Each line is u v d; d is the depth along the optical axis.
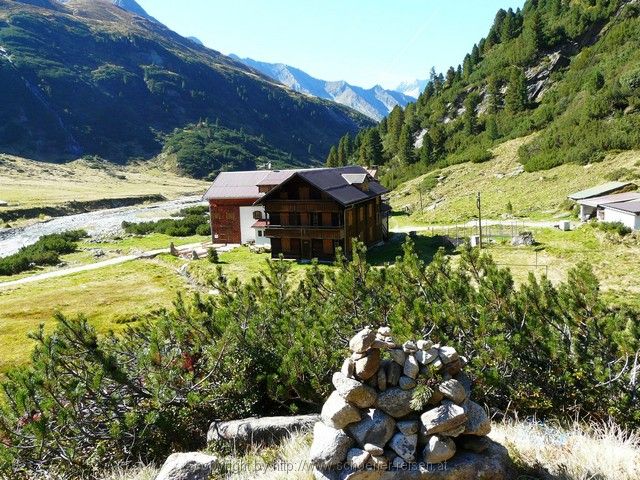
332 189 50.00
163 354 12.29
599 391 10.12
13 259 57.59
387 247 55.72
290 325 13.16
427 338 11.52
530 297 12.21
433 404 7.23
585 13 140.75
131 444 10.98
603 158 77.50
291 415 12.04
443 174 105.81
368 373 7.29
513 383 10.88
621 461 7.49
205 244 63.66
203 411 11.93
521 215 67.44
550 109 107.31
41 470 10.53
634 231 47.34
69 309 38.09
